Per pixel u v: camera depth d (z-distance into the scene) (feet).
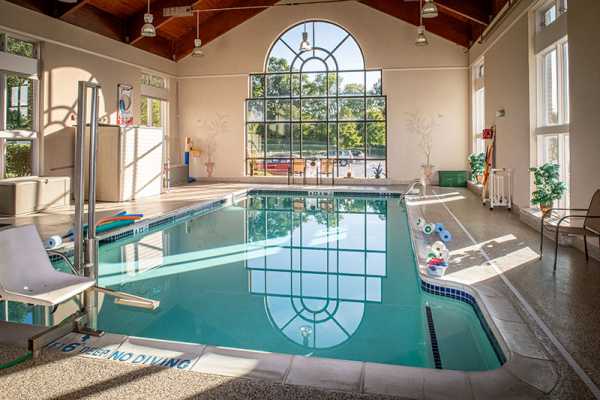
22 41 28.22
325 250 19.99
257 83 46.06
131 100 38.47
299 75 45.29
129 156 31.40
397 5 42.80
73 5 29.73
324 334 11.32
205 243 21.47
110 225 21.58
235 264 17.79
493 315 10.43
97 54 33.96
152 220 24.32
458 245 18.12
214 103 46.47
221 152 46.73
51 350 8.81
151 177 34.06
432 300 13.64
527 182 24.35
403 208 31.50
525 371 7.77
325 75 44.88
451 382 7.45
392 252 19.51
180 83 46.88
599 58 15.30
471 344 10.66
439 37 42.52
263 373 7.85
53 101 29.94
